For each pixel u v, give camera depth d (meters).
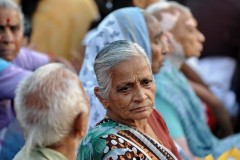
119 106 3.15
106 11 6.88
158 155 3.16
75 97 3.54
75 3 6.90
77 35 6.92
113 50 3.14
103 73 3.15
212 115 6.14
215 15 7.22
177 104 4.91
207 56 7.27
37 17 6.86
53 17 6.85
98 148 3.11
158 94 4.84
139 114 3.14
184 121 4.97
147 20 4.34
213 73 7.18
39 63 5.16
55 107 3.48
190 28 5.21
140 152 3.13
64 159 3.51
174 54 5.22
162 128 3.56
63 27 6.87
